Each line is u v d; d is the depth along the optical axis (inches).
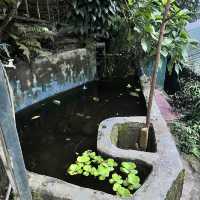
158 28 174.6
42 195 93.7
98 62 213.9
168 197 93.8
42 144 143.6
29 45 172.7
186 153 144.9
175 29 172.9
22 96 171.9
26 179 61.9
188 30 238.4
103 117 165.5
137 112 167.0
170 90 215.0
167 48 167.8
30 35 174.9
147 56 189.5
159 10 173.6
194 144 148.9
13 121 54.4
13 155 56.1
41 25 189.6
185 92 191.8
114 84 209.3
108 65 213.6
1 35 168.2
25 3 191.5
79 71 203.6
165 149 112.5
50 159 132.1
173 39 170.1
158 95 188.4
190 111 179.0
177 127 158.2
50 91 189.3
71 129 155.3
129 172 105.7
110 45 213.0
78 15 196.5
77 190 93.6
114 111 170.9
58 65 189.2
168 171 100.7
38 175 100.7
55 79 190.1
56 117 169.0
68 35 206.5
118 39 206.4
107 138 120.5
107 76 216.5
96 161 115.3
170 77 213.8
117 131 129.6
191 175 128.8
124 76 215.0
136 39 189.3
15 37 166.9
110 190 107.7
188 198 115.3
